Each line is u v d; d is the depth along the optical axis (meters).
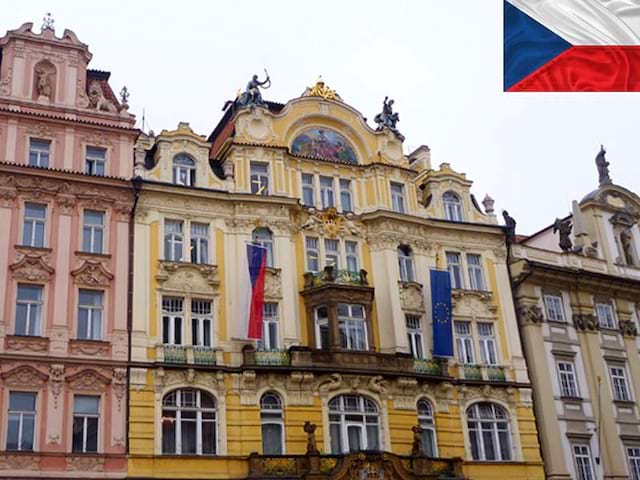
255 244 45.31
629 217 59.91
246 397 40.97
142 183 43.22
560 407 48.88
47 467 36.22
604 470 48.34
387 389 44.12
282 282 44.66
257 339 42.12
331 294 44.59
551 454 46.88
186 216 44.25
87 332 39.84
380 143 51.81
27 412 37.09
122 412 38.47
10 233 39.84
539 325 50.81
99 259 41.16
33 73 44.22
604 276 54.53
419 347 47.22
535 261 53.06
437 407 45.38
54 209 41.28
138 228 42.81
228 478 38.97
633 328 54.94
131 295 41.09
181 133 46.12
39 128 42.78
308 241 47.28
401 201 51.03
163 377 39.81
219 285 43.25
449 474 42.56
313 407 42.09
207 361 41.09
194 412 40.00
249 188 46.50
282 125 49.28
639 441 50.88
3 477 35.16
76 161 42.94
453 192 53.22
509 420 47.16
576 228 57.94
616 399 51.50
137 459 37.81
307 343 44.41
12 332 38.16
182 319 41.97
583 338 52.47
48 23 45.84
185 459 38.62
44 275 39.69
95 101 45.28
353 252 48.25
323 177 49.50
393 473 40.66
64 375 38.09
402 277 48.62
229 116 51.38
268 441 40.91
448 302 47.19
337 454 40.44
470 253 51.34
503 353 48.97
